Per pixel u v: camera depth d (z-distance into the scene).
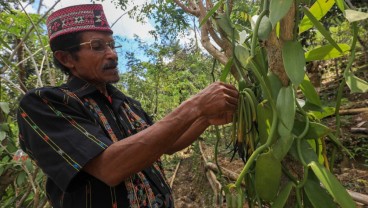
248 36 0.86
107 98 1.10
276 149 0.72
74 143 0.91
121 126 1.09
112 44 1.09
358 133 3.68
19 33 2.37
